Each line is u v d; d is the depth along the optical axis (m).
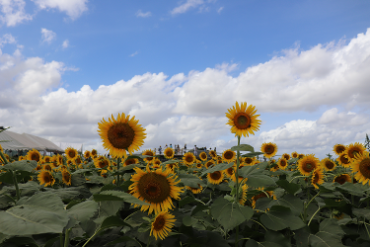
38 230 1.52
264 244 3.04
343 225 3.91
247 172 3.29
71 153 8.27
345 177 5.32
